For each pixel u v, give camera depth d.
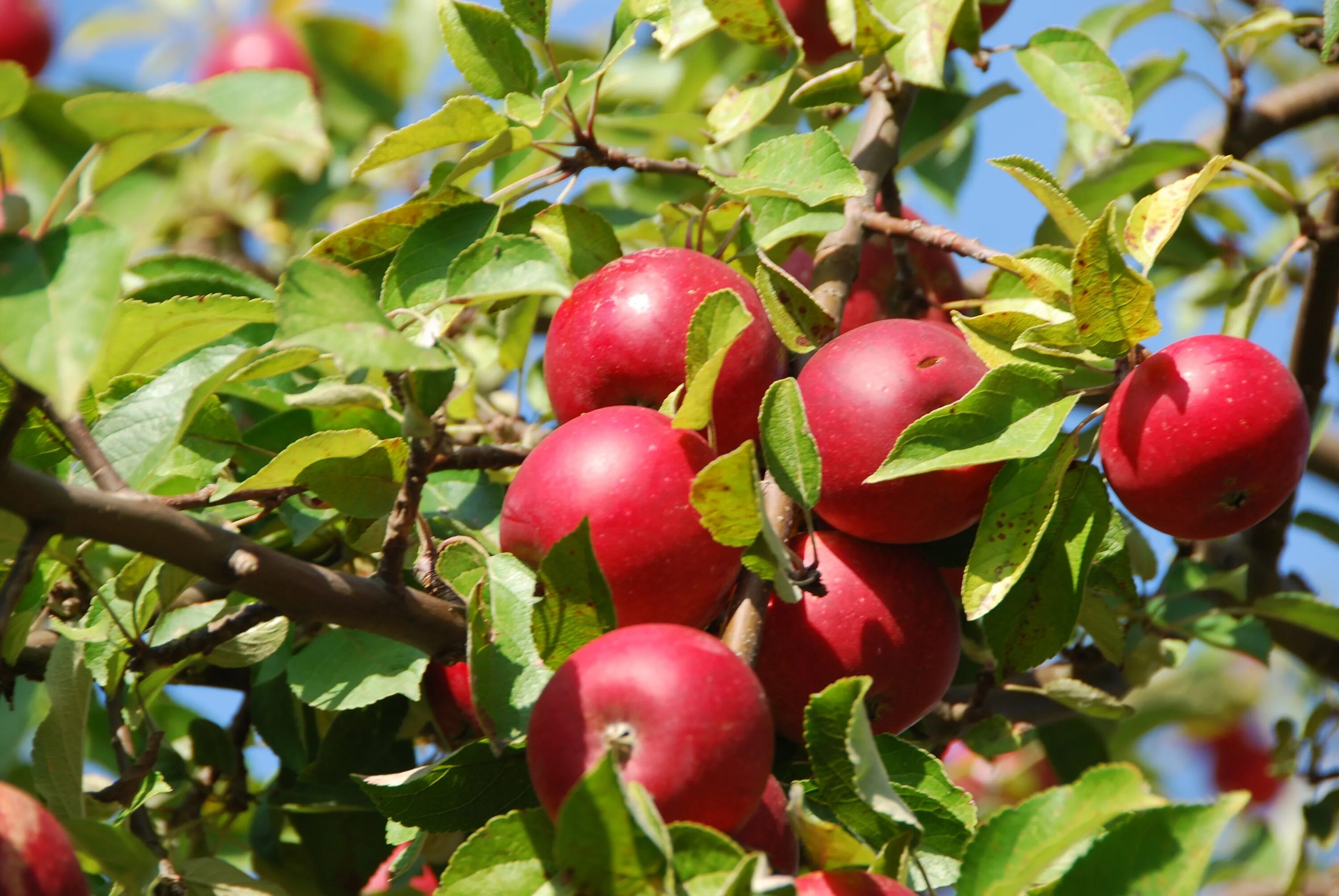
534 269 1.31
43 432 1.33
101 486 1.27
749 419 1.35
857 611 1.34
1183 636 1.54
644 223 1.60
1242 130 1.68
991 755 1.49
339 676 1.38
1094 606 1.44
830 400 1.34
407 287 1.40
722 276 1.37
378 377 1.41
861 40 1.46
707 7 1.46
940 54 1.47
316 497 1.36
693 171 1.43
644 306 1.35
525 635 1.31
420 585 1.40
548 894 1.25
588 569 1.28
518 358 1.57
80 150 1.60
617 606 1.30
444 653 1.32
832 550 1.35
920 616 1.35
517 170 1.51
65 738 1.35
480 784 1.31
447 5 1.42
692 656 1.25
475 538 1.41
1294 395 1.33
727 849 1.23
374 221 1.42
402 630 1.31
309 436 1.36
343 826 1.48
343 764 1.46
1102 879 1.25
